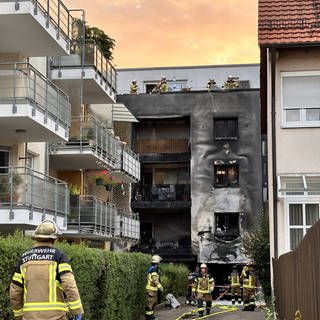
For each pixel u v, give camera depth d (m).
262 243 24.41
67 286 7.58
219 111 41.78
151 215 43.47
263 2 20.38
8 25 20.12
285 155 19.48
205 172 41.47
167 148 43.28
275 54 19.52
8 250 10.06
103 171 30.53
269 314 17.84
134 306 19.25
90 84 27.86
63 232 25.02
